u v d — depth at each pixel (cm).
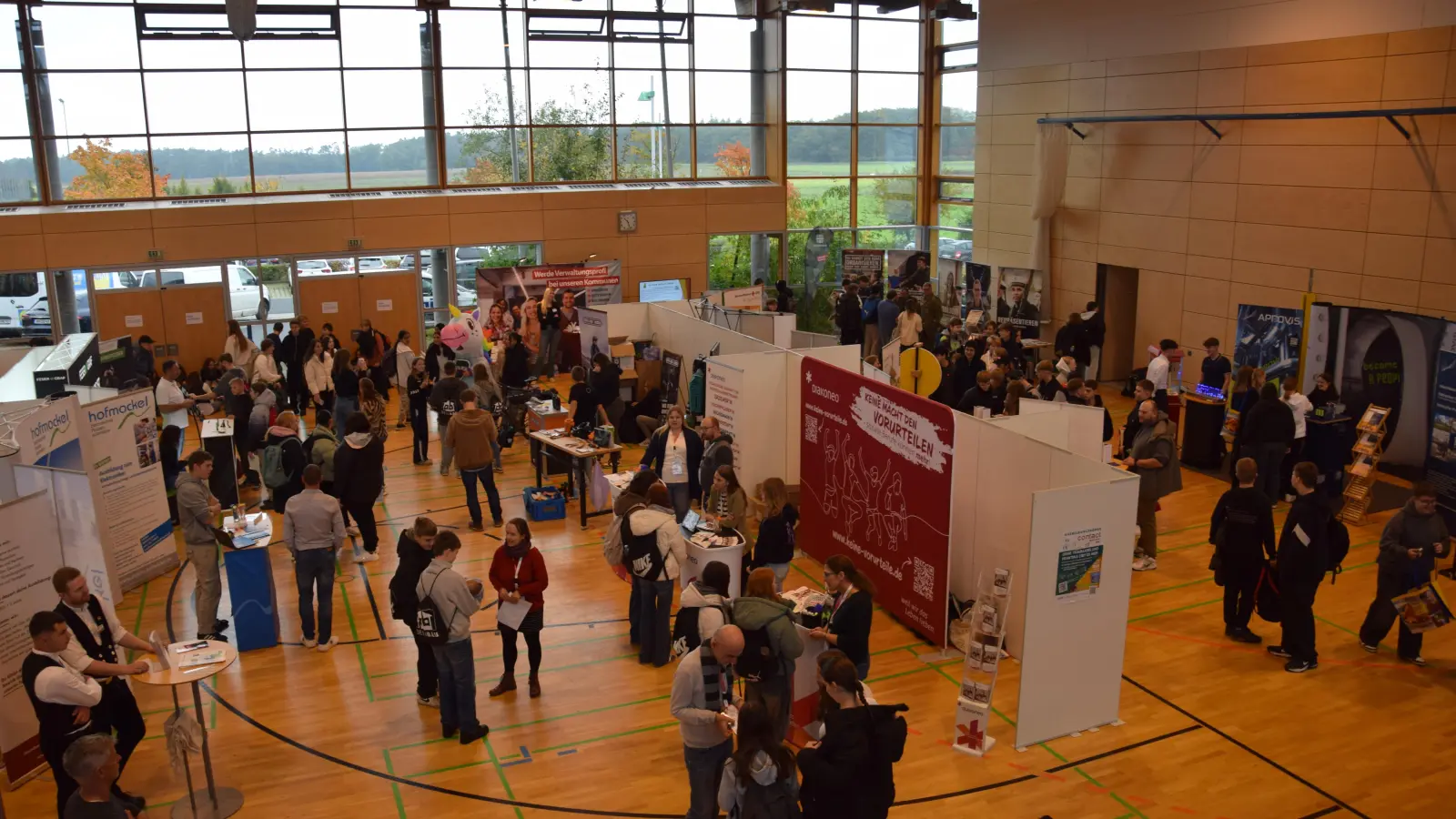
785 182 2386
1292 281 1556
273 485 1172
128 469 1062
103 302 1886
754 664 659
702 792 616
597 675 884
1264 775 735
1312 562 867
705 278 2355
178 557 1142
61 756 637
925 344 1920
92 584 874
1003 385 1320
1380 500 1286
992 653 761
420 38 2094
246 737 789
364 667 902
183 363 1956
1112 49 1858
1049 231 2041
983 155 2241
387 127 2105
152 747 780
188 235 1919
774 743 537
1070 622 770
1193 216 1720
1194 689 859
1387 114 1356
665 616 886
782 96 2350
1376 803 702
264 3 1972
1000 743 779
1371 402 1337
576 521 1262
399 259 2084
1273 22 1552
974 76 2386
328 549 918
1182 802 704
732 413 1207
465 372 1722
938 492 895
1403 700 839
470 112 2156
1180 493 1357
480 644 943
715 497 966
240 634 930
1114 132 1869
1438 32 1325
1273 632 963
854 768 514
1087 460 808
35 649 638
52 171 1920
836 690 546
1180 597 1041
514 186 2223
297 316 1948
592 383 1558
